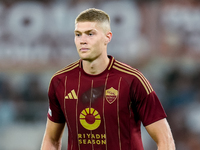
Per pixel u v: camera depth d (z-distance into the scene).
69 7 41.28
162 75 41.69
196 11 41.16
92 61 10.51
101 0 41.06
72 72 10.94
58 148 12.05
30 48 40.97
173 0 41.03
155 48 41.09
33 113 33.78
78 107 10.56
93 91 10.51
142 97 10.44
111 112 10.30
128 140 10.52
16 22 41.03
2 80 40.66
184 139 36.12
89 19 10.19
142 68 41.34
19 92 40.50
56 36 41.06
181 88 40.91
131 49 40.91
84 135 10.58
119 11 40.94
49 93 11.14
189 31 41.28
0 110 33.81
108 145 10.45
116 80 10.47
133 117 10.66
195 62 41.38
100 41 10.28
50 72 40.97
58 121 11.53
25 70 40.97
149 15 41.00
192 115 37.34
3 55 40.97
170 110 39.34
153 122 10.52
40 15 41.16
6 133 32.72
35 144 32.62
